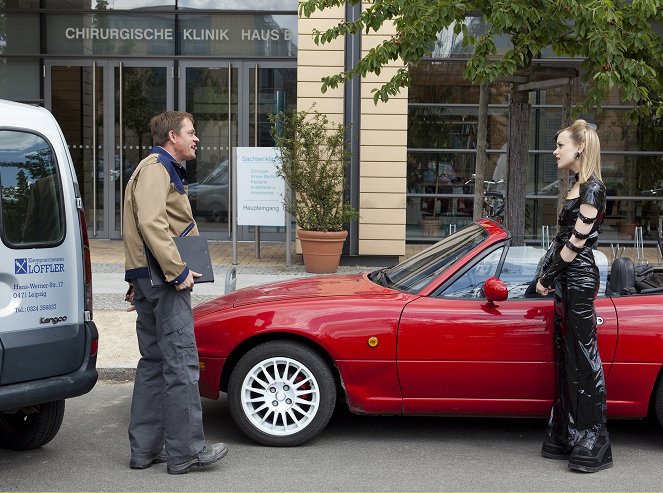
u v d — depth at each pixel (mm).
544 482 5008
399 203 12898
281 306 5613
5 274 4773
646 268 6246
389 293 5730
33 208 4926
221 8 15578
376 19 8445
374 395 5555
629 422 6262
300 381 5598
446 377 5488
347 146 12828
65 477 5059
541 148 15648
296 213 12367
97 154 15805
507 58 7824
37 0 15562
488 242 5734
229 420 6234
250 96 15656
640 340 5426
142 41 15648
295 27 15555
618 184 15727
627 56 8391
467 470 5211
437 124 15391
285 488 4879
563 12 7730
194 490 4836
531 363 5449
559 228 5402
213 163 15797
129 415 6414
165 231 4887
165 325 5023
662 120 15547
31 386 4832
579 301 5176
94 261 13078
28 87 15719
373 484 4953
